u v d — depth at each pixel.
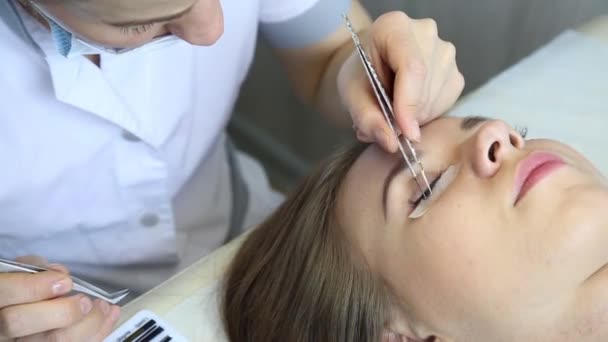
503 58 1.22
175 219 0.98
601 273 0.64
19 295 0.57
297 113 1.72
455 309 0.66
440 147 0.71
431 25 0.75
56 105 0.72
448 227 0.65
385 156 0.73
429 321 0.68
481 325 0.66
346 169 0.78
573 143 0.92
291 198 0.86
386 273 0.70
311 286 0.76
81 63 0.68
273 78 1.71
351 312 0.73
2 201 0.76
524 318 0.64
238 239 0.90
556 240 0.62
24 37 0.66
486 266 0.64
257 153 1.93
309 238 0.77
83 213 0.83
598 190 0.65
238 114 1.93
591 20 1.10
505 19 1.17
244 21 0.84
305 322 0.76
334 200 0.77
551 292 0.63
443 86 0.75
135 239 0.90
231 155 1.12
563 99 0.98
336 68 0.93
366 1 1.36
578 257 0.62
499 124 0.70
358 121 0.70
